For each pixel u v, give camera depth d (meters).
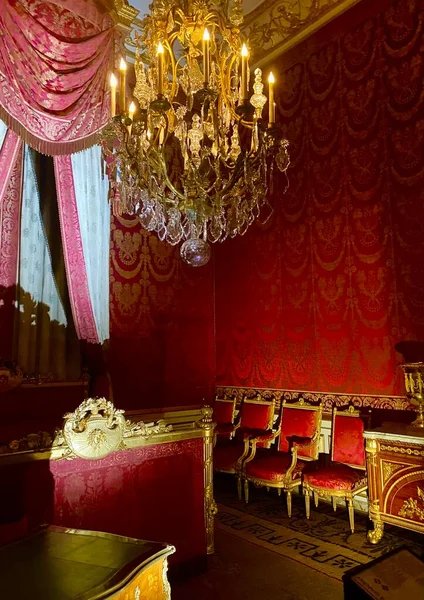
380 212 4.19
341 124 4.55
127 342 5.16
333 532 3.71
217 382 5.78
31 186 4.57
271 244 5.18
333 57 4.65
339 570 3.06
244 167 3.73
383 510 3.46
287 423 4.58
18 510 2.28
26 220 4.51
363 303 4.27
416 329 3.86
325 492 3.73
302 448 4.34
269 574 3.02
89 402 2.55
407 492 3.33
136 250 5.34
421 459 3.26
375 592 1.48
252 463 4.27
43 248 4.61
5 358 4.21
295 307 4.88
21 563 1.65
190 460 3.04
